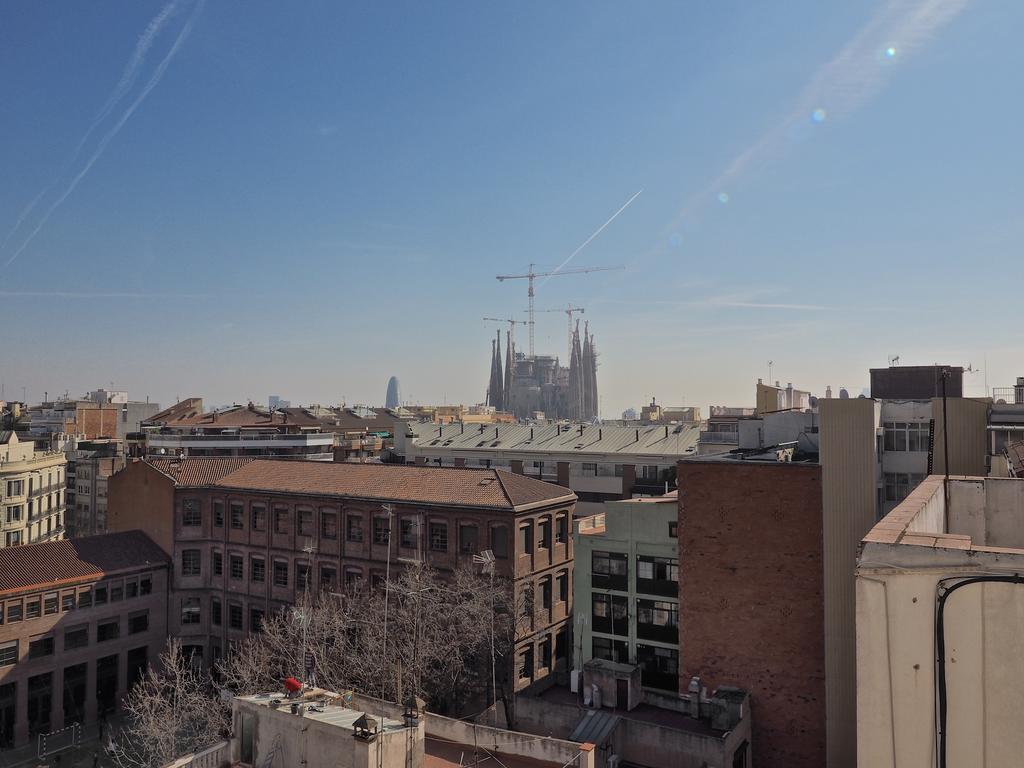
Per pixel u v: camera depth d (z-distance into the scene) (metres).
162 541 68.88
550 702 41.44
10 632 56.00
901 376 59.28
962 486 20.23
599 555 50.59
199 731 47.38
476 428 114.12
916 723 11.15
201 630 68.94
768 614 40.78
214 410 118.62
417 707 24.47
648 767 36.72
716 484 42.34
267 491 66.50
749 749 39.78
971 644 10.84
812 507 40.03
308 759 22.61
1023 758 10.48
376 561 60.94
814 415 52.50
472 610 50.00
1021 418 44.81
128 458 102.88
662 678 47.78
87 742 57.22
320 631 51.94
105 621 62.53
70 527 112.12
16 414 158.75
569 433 104.62
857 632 11.60
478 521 56.47
